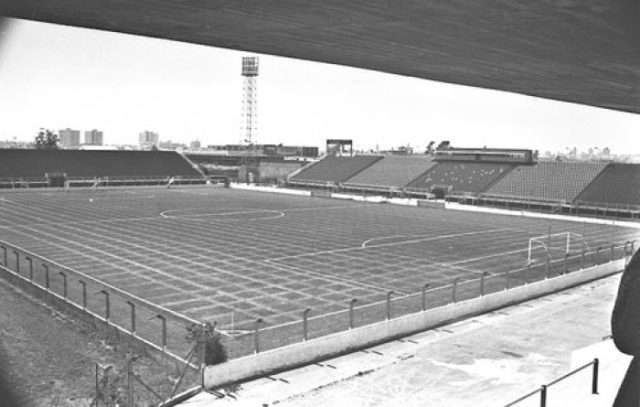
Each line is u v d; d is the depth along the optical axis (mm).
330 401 12242
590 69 14875
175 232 40688
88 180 81500
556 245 37469
